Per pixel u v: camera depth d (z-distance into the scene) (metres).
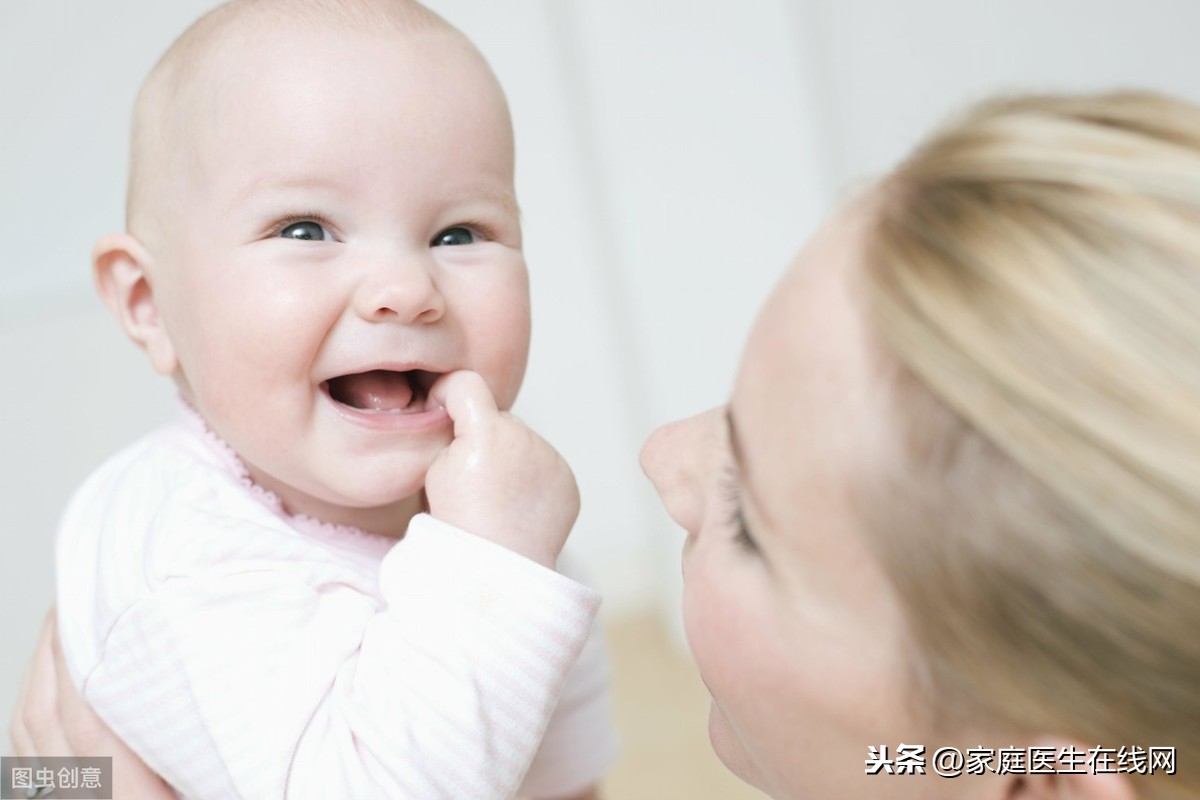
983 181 0.59
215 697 0.84
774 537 0.64
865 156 2.57
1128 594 0.52
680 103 2.46
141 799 0.95
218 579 0.86
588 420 2.73
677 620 2.54
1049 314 0.53
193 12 2.00
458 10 2.52
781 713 0.66
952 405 0.54
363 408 0.93
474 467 0.86
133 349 1.89
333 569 0.91
